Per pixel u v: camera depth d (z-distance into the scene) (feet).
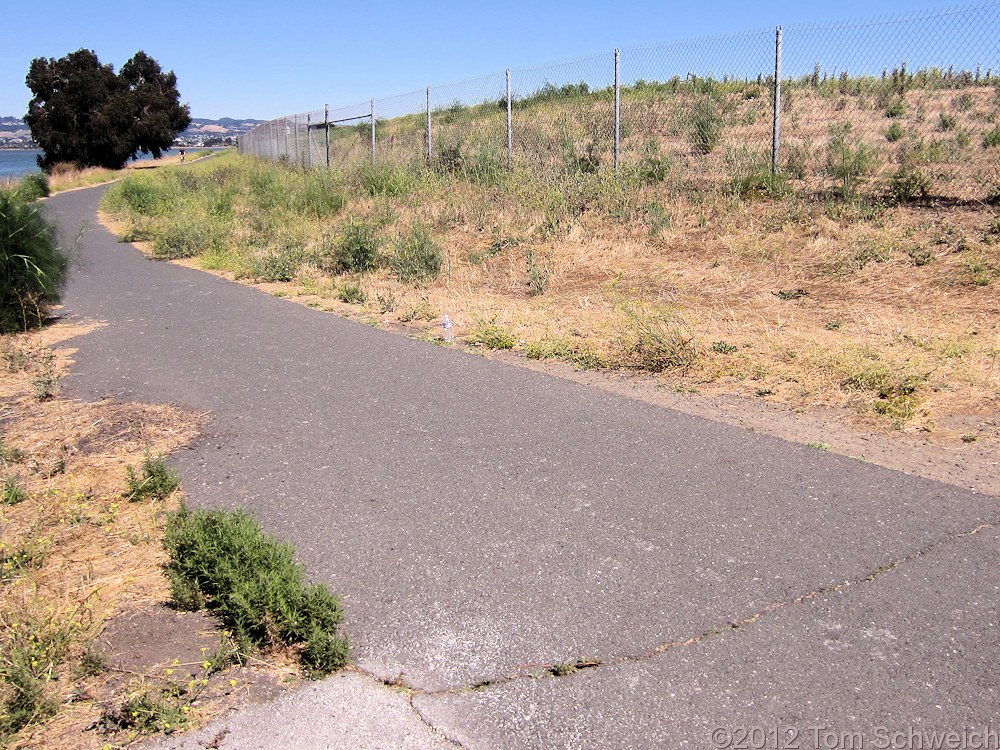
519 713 8.29
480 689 8.66
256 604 9.55
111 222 63.72
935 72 47.52
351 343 23.27
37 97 176.55
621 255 30.99
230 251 40.93
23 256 26.16
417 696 8.61
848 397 16.92
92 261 42.24
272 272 34.50
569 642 9.36
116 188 83.15
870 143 40.01
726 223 31.71
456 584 10.59
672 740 7.87
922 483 13.07
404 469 14.25
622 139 47.47
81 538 12.34
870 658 8.90
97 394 19.42
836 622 9.54
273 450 15.39
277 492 13.52
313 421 16.87
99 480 14.43
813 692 8.42
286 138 89.51
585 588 10.41
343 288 30.22
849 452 14.47
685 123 48.19
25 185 33.55
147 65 191.93
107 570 11.35
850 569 10.64
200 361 21.91
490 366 20.48
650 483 13.38
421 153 56.80
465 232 38.50
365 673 8.98
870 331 20.85
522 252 33.45
